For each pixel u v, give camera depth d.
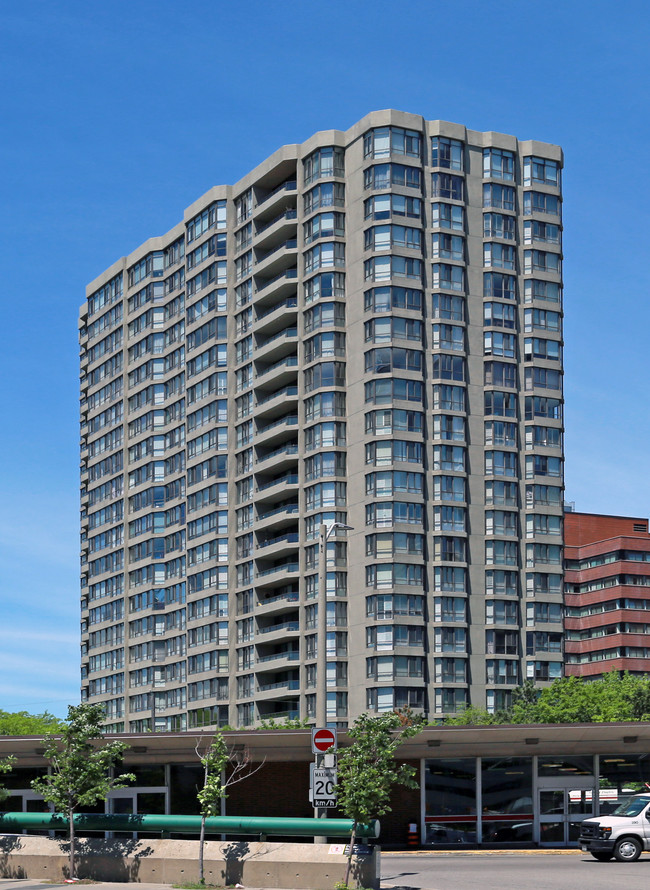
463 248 121.75
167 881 36.03
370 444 115.69
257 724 118.00
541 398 122.62
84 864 37.75
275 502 124.31
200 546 130.38
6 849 39.62
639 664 155.00
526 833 49.09
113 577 148.25
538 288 124.44
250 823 36.19
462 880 34.34
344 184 122.62
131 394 147.62
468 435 119.00
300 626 115.88
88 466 157.25
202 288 134.62
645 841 40.41
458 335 120.06
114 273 153.50
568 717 109.25
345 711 112.94
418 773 49.28
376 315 117.25
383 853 46.62
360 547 114.88
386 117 120.25
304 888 33.62
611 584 157.75
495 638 116.31
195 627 129.62
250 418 125.94
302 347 121.44
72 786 38.12
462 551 116.56
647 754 49.62
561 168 128.25
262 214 128.62
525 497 120.56
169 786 50.22
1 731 128.38
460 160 123.25
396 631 111.88
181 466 136.88
